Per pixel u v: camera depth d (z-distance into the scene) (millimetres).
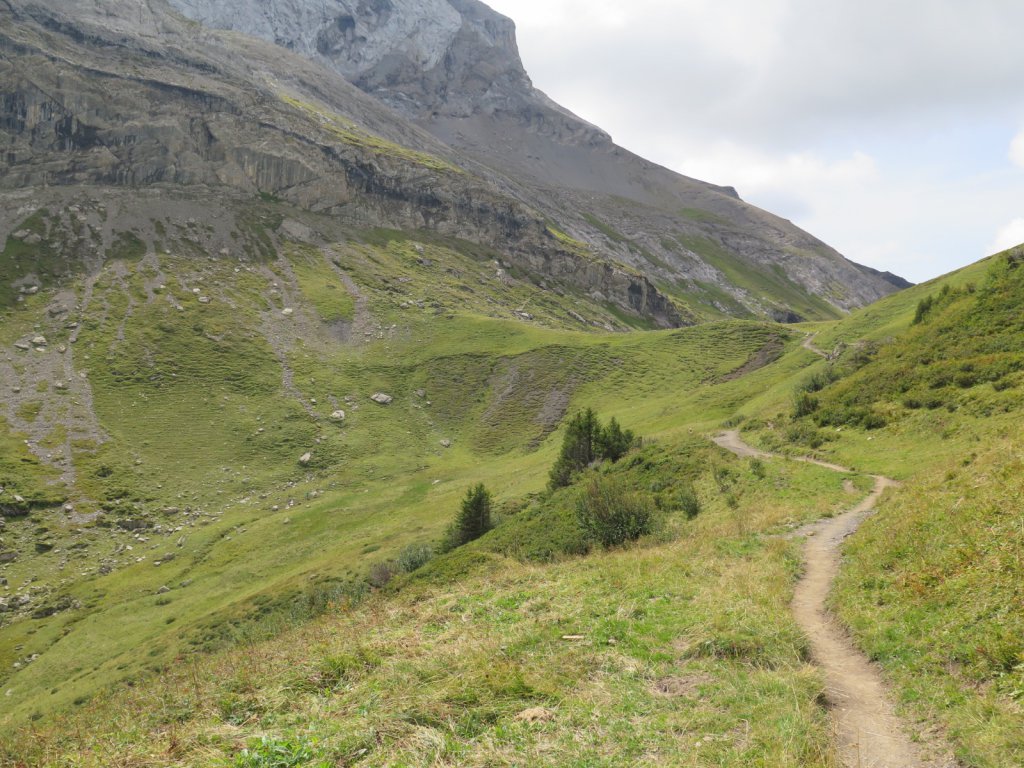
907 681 9500
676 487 34781
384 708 9266
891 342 55812
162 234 156000
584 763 7582
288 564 59938
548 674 10523
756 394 77312
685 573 17219
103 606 57219
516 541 29656
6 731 17094
